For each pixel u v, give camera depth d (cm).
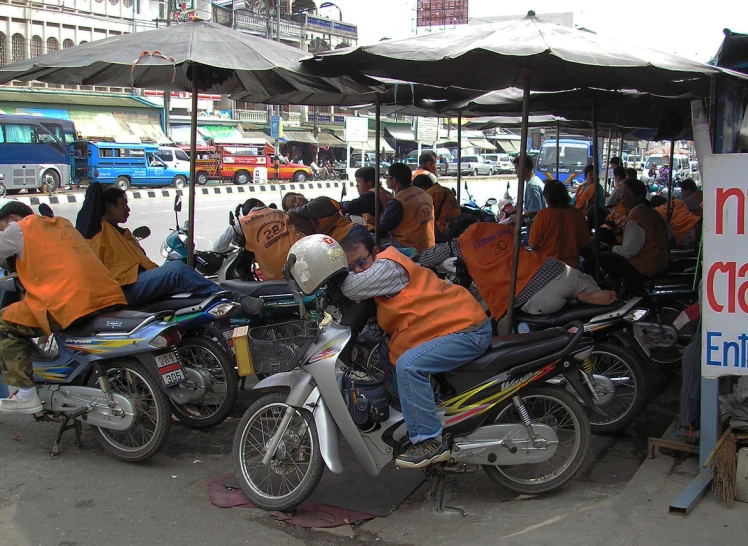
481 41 393
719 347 335
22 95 3728
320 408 367
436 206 841
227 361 486
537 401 409
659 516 343
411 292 368
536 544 330
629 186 611
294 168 3894
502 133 5756
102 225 521
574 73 493
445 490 406
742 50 455
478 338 369
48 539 349
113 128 4031
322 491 405
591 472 426
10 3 3822
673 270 672
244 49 496
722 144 421
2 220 467
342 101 838
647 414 528
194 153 573
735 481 351
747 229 324
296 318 540
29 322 436
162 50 472
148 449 431
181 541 349
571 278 467
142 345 418
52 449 452
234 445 388
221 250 605
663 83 503
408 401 357
